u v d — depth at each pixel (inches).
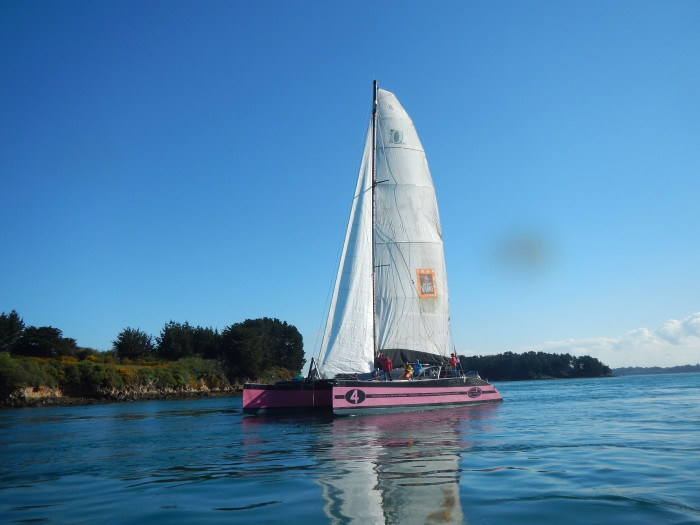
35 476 525.0
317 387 1203.2
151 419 1258.6
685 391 1911.9
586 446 599.2
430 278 1253.7
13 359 2313.0
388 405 1084.5
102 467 566.6
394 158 1258.6
